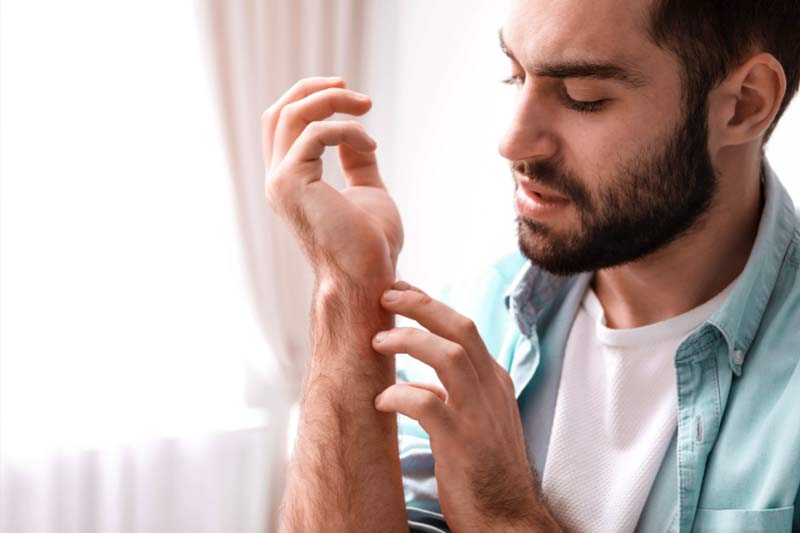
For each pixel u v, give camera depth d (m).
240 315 2.51
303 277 2.53
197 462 2.43
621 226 0.94
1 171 2.24
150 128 2.38
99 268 2.35
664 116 0.91
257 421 2.49
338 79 1.05
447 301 1.28
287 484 1.07
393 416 1.03
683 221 0.96
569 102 0.92
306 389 1.06
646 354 1.04
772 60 0.93
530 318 1.12
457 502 0.97
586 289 1.13
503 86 2.62
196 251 2.47
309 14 2.49
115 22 2.30
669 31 0.89
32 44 2.23
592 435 1.05
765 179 1.05
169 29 2.37
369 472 1.01
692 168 0.94
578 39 0.88
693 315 1.02
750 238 1.03
